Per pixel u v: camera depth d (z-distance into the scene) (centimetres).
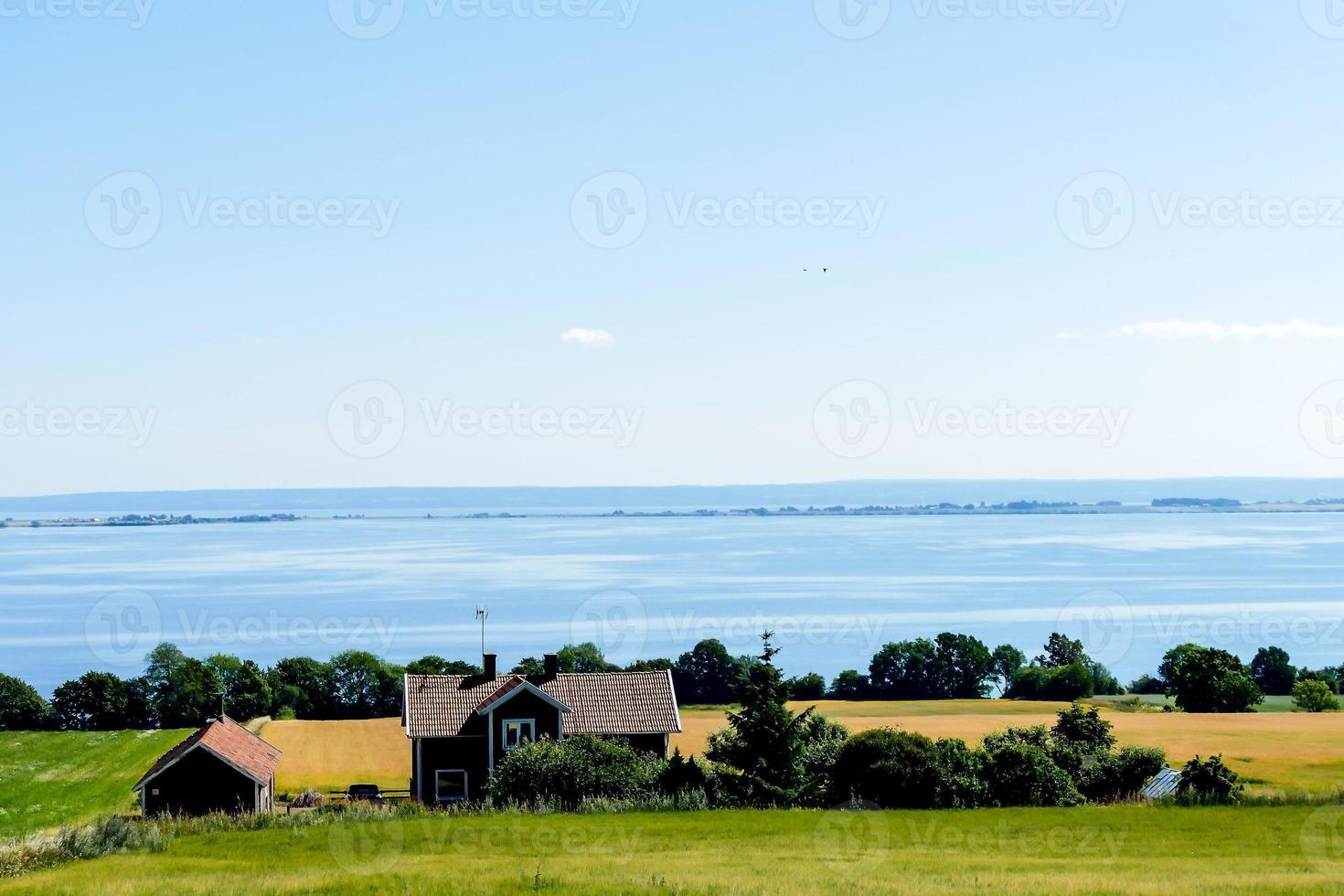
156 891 3038
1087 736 6344
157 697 11525
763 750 5144
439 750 5847
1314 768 7531
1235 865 3562
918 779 4909
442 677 6272
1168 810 4725
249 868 3488
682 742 8412
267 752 5862
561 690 6097
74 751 8969
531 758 5028
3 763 8306
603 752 5116
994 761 5088
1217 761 5116
